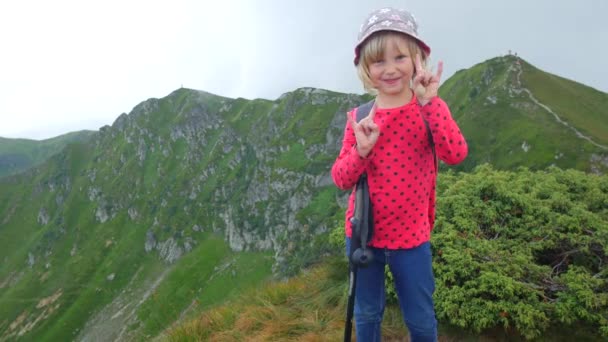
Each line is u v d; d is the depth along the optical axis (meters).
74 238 159.12
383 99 2.95
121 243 146.75
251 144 171.25
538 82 114.56
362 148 2.66
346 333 3.17
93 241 153.25
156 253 140.00
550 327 5.17
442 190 7.45
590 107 106.50
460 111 120.94
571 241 5.68
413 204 2.94
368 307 3.36
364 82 2.94
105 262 140.00
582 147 84.56
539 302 4.97
